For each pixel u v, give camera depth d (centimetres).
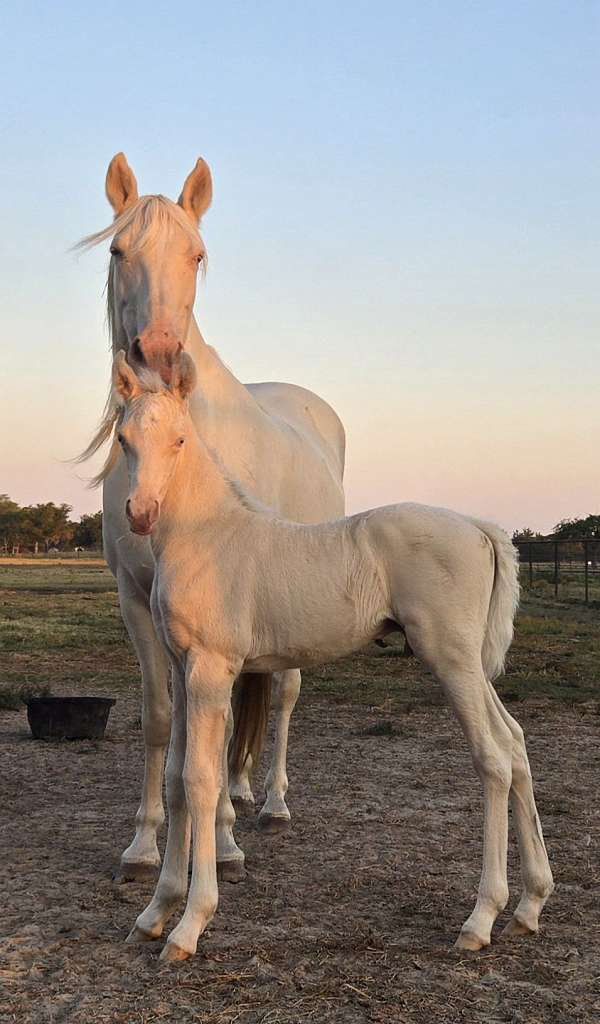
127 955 405
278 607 414
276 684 656
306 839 584
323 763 801
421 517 416
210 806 409
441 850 559
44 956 404
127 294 537
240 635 414
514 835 590
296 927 436
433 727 967
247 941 418
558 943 418
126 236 536
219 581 416
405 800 677
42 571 5700
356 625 415
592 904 469
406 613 411
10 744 880
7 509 11094
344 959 397
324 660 429
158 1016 349
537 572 4050
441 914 454
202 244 550
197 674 412
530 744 877
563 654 1546
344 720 1007
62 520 11088
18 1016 349
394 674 1359
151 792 520
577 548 4394
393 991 368
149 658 517
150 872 508
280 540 421
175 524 429
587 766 788
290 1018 346
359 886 495
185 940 399
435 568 409
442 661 411
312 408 816
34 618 2253
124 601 527
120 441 418
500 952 406
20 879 504
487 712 419
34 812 646
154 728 515
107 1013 351
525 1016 348
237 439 573
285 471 619
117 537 537
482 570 416
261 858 547
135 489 401
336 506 707
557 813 643
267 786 632
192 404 548
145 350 491
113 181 573
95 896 480
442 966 391
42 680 1319
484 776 413
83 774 762
